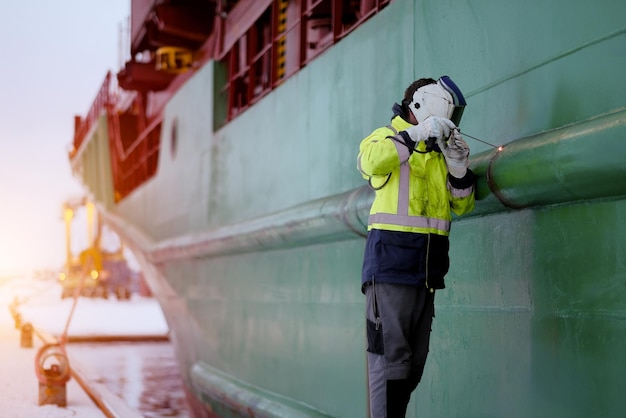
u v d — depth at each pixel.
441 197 3.14
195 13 13.34
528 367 3.48
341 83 5.82
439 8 4.47
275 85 7.60
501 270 3.71
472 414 3.92
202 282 9.61
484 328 3.84
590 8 3.24
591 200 3.13
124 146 18.97
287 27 9.09
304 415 5.90
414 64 4.73
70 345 20.27
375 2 5.95
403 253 3.04
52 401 6.92
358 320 5.25
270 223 6.65
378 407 3.13
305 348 6.17
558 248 3.31
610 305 3.02
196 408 9.98
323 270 5.87
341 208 5.12
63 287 45.81
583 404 3.13
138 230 14.41
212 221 9.41
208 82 9.97
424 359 3.15
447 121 3.03
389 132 3.13
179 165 11.41
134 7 15.09
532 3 3.62
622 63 3.05
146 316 30.80
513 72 3.75
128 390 13.51
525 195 3.37
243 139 8.30
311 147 6.36
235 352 8.05
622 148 2.79
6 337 15.83
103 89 19.47
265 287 7.18
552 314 3.34
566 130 3.13
